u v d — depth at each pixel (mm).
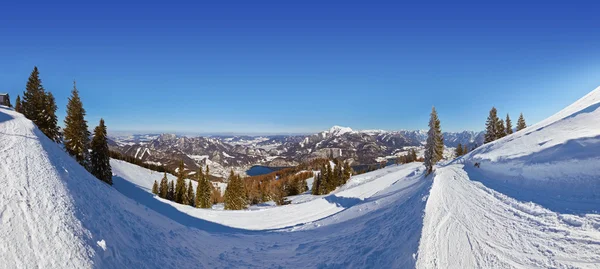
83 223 8898
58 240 7609
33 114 35062
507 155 23359
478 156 30359
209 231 20172
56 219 8305
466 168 28141
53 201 9055
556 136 21625
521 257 7527
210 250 13805
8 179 9188
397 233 13031
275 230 22297
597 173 12102
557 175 14375
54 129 36812
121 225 10898
